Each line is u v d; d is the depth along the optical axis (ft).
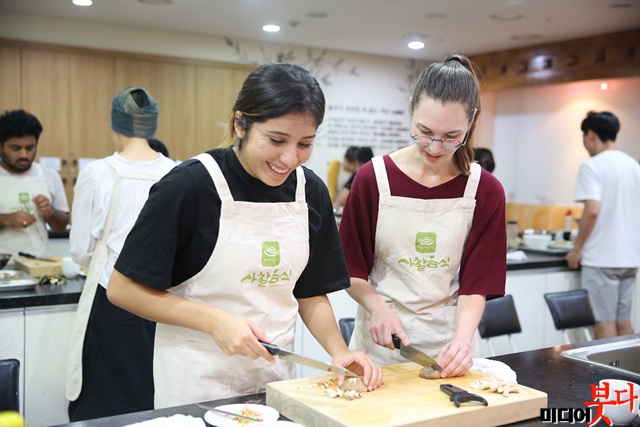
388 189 5.97
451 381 4.85
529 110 22.76
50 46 17.26
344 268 5.39
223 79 19.72
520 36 19.12
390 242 6.03
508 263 12.34
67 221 12.13
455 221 5.95
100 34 18.07
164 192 4.52
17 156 11.16
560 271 13.28
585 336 12.87
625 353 6.46
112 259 7.83
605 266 12.71
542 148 22.36
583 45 19.17
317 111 4.21
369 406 4.26
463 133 5.26
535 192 22.71
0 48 16.74
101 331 7.75
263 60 20.62
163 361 4.97
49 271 9.70
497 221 5.97
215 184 4.63
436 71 5.26
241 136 4.42
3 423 2.70
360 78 22.58
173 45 19.10
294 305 5.19
